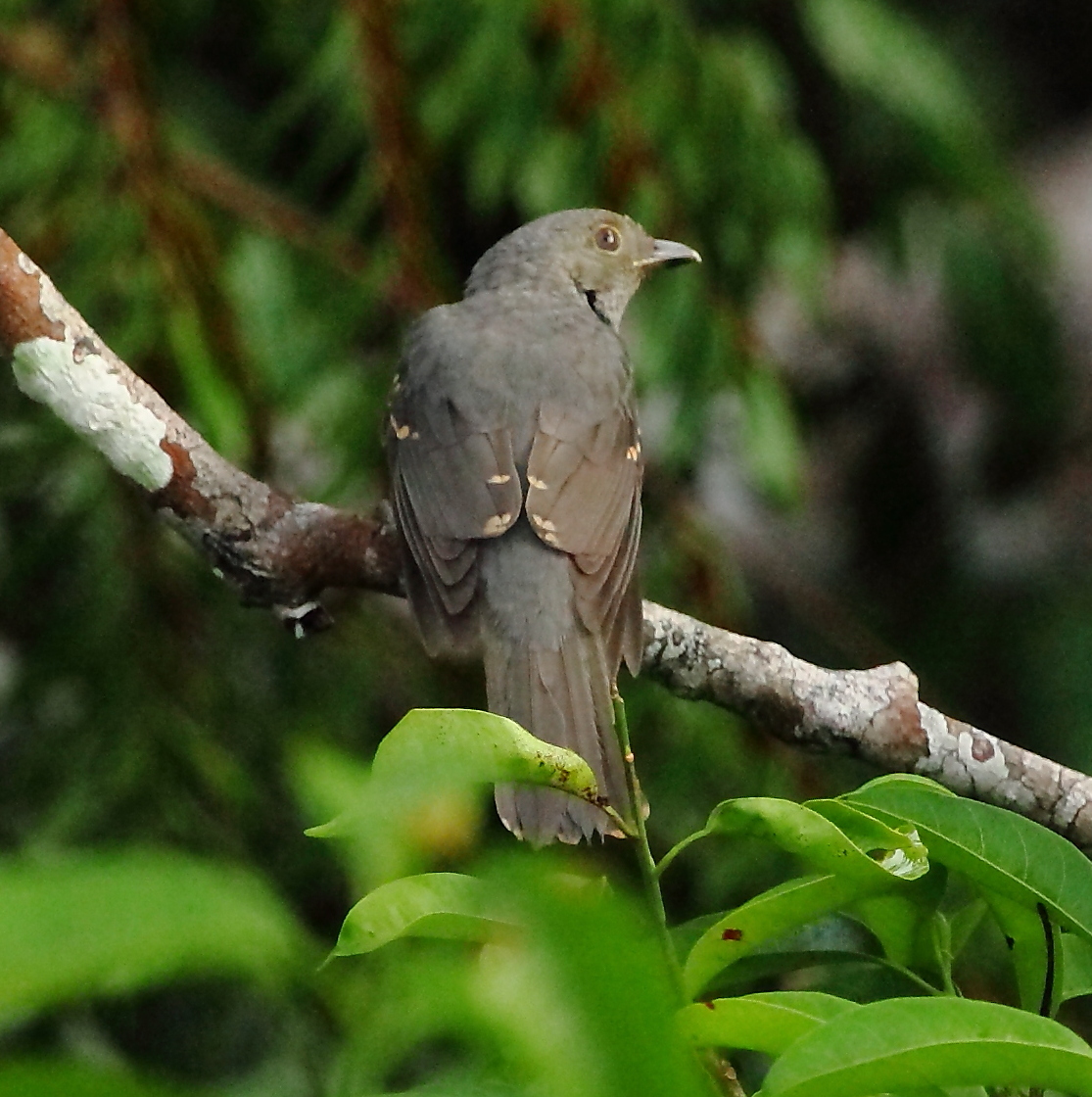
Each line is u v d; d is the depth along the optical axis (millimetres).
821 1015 3814
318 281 9602
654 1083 2176
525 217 11180
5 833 9328
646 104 9836
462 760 3947
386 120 9594
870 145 11766
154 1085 2139
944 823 4680
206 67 10953
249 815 9477
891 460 13867
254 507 7094
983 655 12945
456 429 7758
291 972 2285
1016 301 12039
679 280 9781
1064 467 13500
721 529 12609
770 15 11797
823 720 7039
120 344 8961
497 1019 2348
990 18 14523
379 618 10148
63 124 9258
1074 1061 3512
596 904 2252
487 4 9758
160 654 9539
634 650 6973
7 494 9531
